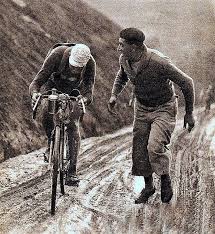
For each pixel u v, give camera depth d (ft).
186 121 21.39
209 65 64.08
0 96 31.14
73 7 54.13
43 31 43.52
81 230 19.39
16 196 21.97
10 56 35.94
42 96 21.26
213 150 31.63
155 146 20.38
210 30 73.20
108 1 75.66
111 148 31.35
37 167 25.67
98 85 42.52
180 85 20.35
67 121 21.11
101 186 23.79
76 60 21.38
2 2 42.75
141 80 20.40
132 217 20.67
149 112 21.07
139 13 73.97
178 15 75.36
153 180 23.75
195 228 20.07
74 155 23.07
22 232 19.03
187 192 23.57
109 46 51.75
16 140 28.50
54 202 20.21
